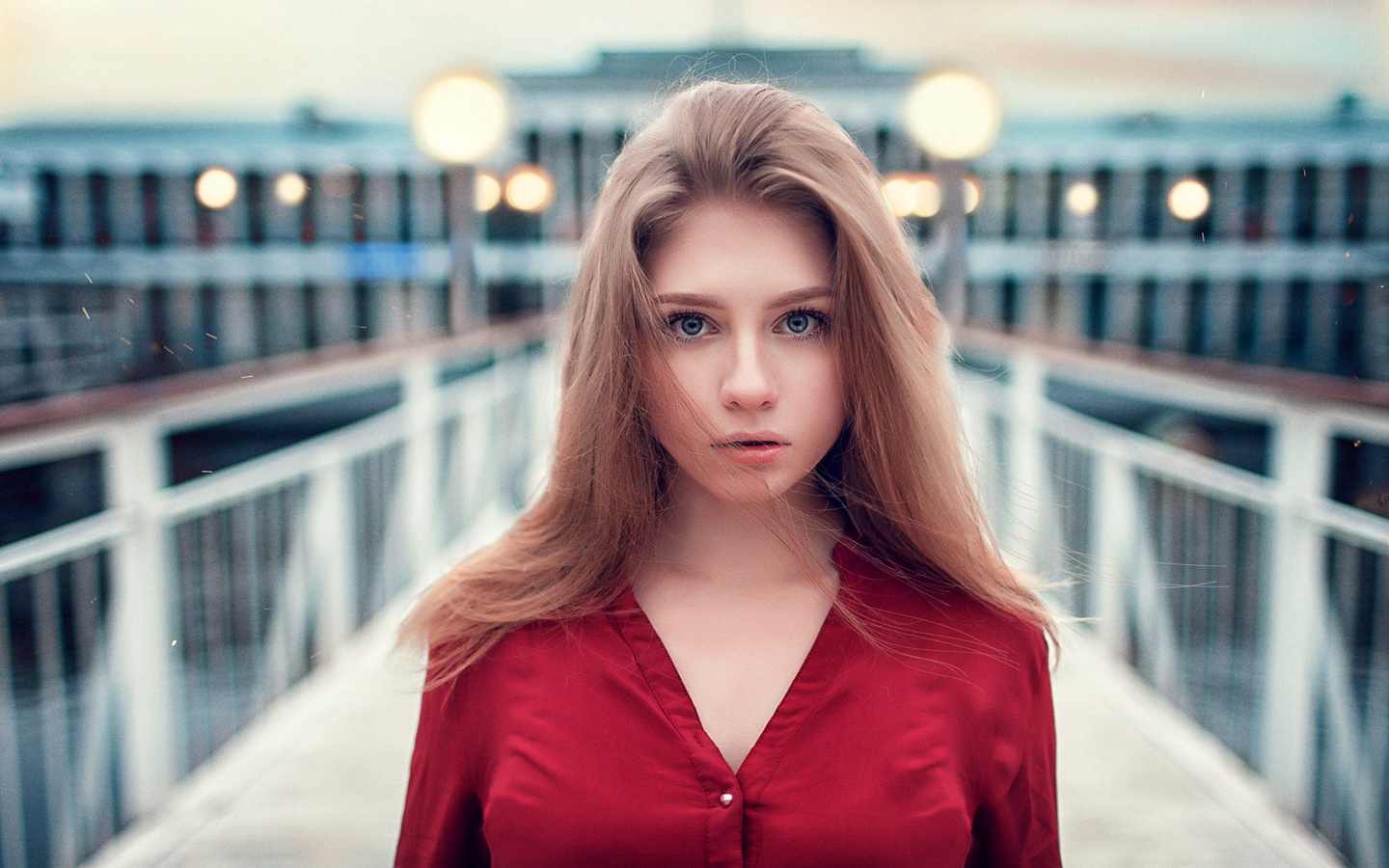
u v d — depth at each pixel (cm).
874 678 75
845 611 77
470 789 81
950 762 75
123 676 215
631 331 72
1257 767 238
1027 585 89
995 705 79
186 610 256
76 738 210
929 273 89
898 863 71
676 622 79
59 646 210
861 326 72
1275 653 223
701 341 71
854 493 83
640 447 78
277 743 250
